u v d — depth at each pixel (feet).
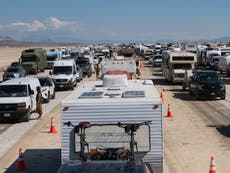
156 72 189.47
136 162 28.25
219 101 98.94
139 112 36.91
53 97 107.14
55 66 132.77
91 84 52.42
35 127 69.72
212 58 197.16
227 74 169.58
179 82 136.98
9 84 77.87
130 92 41.50
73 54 255.91
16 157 51.08
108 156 35.14
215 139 58.54
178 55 137.90
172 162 47.83
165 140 58.29
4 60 329.52
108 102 36.94
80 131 35.60
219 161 47.91
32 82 81.71
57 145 56.85
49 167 46.75
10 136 63.05
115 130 36.27
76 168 27.14
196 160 48.49
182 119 74.13
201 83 101.71
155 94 40.65
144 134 36.73
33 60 187.21
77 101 37.17
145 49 319.47
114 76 50.52
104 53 294.25
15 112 73.26
